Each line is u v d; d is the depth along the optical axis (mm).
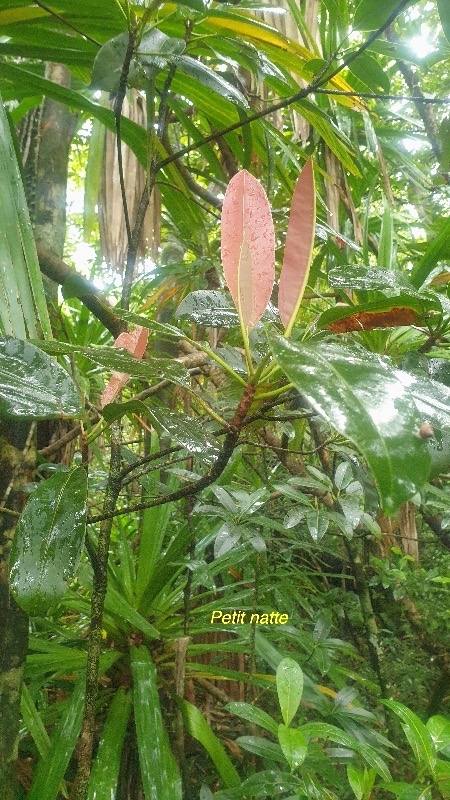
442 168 831
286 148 1439
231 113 1331
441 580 1466
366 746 670
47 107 1700
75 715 1073
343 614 1631
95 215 1762
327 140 1313
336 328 662
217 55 823
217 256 1790
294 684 646
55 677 1363
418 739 596
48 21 1113
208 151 1542
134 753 1255
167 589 1577
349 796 1022
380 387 287
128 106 1471
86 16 1083
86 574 1352
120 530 1629
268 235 418
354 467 952
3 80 1544
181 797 964
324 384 279
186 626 1283
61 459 1496
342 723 1087
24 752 1278
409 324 656
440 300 616
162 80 1261
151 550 1479
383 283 576
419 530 1971
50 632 1628
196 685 1535
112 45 680
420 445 261
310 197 442
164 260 2490
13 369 418
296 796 756
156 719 1084
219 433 585
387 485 244
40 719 1130
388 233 1435
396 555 1830
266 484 1220
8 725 794
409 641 1723
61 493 466
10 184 765
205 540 1451
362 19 712
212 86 684
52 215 1629
